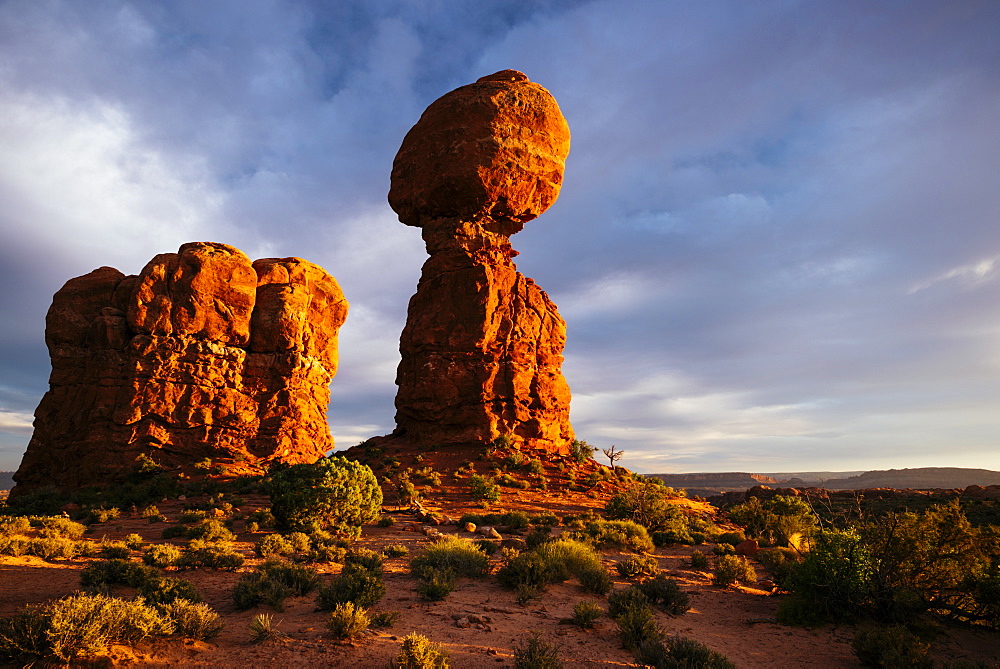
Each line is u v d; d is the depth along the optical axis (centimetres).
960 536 1288
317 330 5888
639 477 4503
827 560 1264
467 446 4356
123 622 785
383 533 2289
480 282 4725
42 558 1428
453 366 4581
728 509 4081
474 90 5075
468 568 1509
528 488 3738
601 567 1544
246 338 5247
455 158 4891
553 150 5125
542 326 4947
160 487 3688
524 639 989
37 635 709
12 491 4825
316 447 5275
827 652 1041
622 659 930
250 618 1020
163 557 1439
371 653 859
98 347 4897
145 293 4950
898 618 1207
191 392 4825
